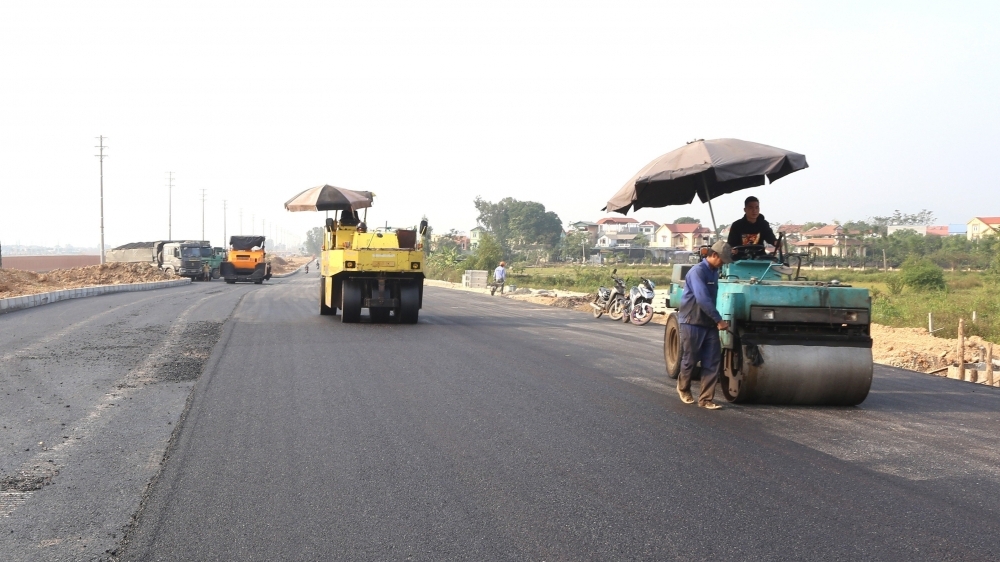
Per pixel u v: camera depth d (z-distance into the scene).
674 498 5.55
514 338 16.03
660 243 127.62
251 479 5.98
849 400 8.94
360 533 4.86
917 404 9.30
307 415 8.23
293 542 4.71
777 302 8.84
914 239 92.06
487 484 5.86
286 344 14.46
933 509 5.33
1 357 12.45
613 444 7.09
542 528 4.94
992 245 50.78
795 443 7.20
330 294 20.39
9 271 37.66
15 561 4.47
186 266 53.31
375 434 7.40
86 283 42.62
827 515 5.20
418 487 5.79
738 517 5.15
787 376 8.72
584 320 21.61
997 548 4.64
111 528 5.00
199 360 12.26
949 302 27.36
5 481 5.98
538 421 8.03
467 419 8.09
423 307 26.33
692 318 8.86
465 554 4.51
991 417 8.54
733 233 10.10
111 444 7.08
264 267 49.22
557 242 152.00
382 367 11.63
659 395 9.62
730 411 8.70
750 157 9.19
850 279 53.78
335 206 19.86
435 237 116.62
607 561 4.41
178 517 5.16
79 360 12.17
